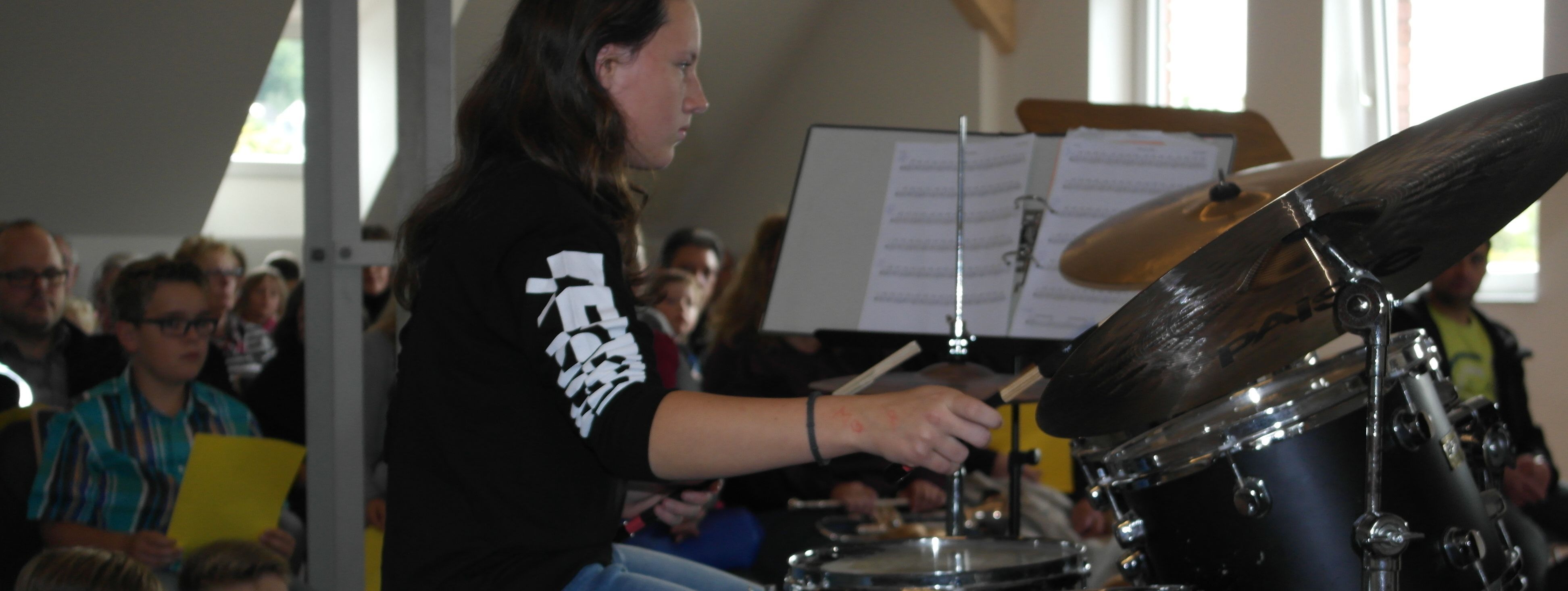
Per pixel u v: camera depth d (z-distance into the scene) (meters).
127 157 4.00
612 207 1.14
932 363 2.09
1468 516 1.25
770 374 2.74
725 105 5.54
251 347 3.77
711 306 4.23
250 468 2.09
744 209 5.88
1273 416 1.21
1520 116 1.01
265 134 5.44
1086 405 1.11
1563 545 2.75
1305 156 3.79
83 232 4.44
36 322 2.72
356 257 2.04
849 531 2.47
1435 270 1.34
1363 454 1.19
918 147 1.84
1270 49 3.88
